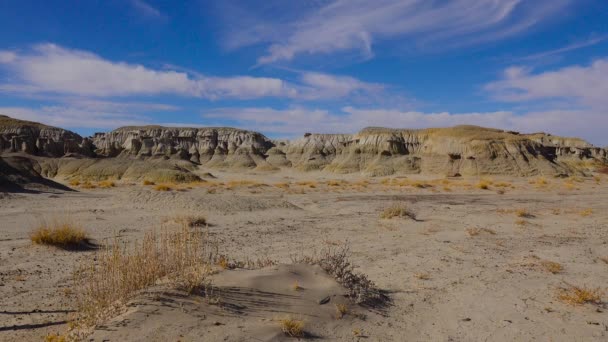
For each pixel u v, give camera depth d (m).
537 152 109.56
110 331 4.77
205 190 42.44
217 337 4.92
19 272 8.77
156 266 6.41
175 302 5.51
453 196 39.66
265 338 5.12
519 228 17.92
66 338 4.80
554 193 45.16
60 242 11.51
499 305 7.62
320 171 153.25
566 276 9.88
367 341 5.67
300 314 5.93
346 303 6.66
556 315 7.18
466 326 6.57
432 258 11.50
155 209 21.31
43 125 163.50
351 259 11.23
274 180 102.75
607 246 14.16
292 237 14.84
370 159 142.50
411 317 6.82
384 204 28.19
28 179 33.78
